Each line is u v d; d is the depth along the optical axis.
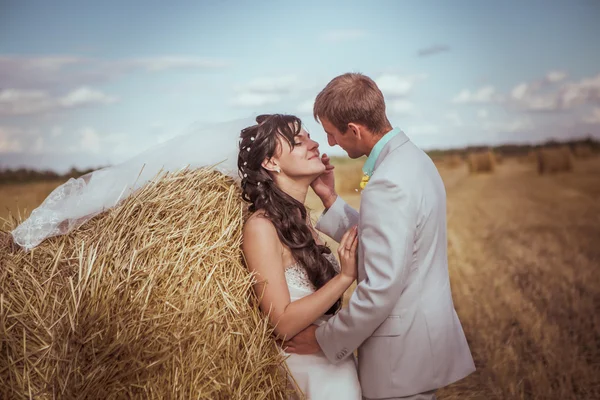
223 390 2.58
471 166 20.70
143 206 2.86
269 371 2.78
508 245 8.16
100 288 2.58
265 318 2.76
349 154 2.94
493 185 16.52
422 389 2.70
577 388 4.04
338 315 2.71
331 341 2.73
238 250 2.88
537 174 19.02
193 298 2.64
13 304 2.57
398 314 2.69
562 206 11.84
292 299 2.90
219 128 3.15
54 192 2.92
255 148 2.93
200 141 3.11
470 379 4.25
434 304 2.71
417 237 2.67
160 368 2.48
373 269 2.60
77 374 2.43
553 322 5.10
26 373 2.42
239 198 3.01
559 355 4.42
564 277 6.45
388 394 2.71
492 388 4.04
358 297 2.62
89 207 2.91
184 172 3.05
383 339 2.71
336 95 2.79
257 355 2.70
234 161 3.10
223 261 2.78
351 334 2.66
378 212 2.61
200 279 2.69
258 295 2.82
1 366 2.43
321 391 2.83
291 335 2.79
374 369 2.74
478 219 10.55
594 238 8.52
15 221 3.16
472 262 7.21
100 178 2.99
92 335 2.47
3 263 2.72
